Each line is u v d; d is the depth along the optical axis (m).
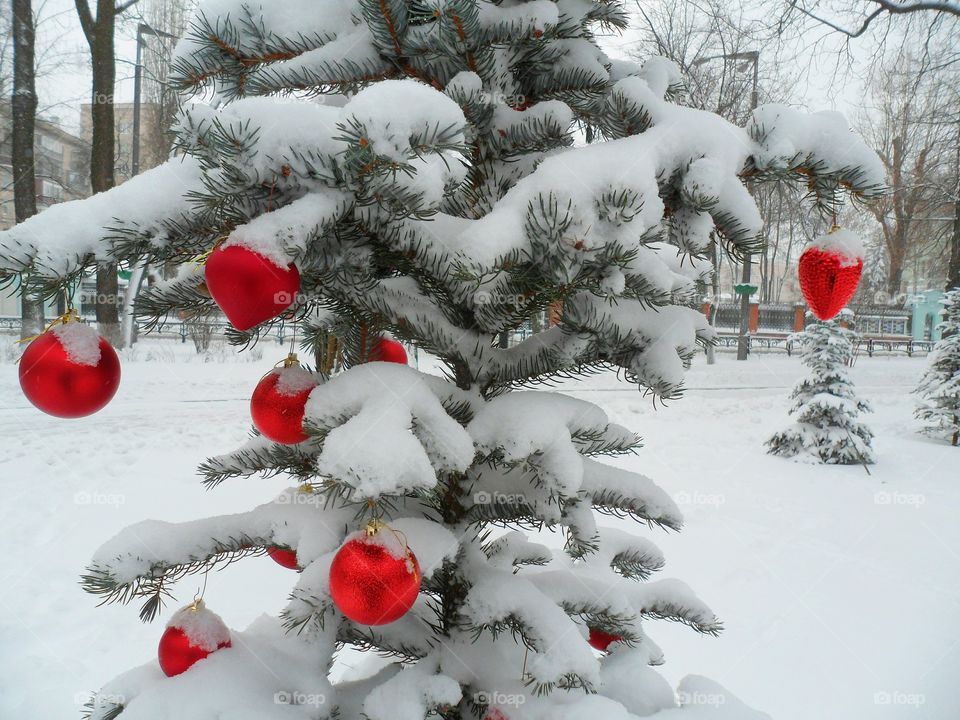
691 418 9.67
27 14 13.00
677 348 1.22
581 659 1.04
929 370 9.55
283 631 1.26
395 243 1.06
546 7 1.16
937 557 4.54
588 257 0.98
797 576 4.20
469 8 1.05
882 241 29.61
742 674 3.08
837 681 3.02
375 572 0.92
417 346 1.29
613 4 1.33
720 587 4.03
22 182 13.18
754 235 1.08
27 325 12.58
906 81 11.95
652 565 1.58
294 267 0.90
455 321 1.30
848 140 1.10
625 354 1.24
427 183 0.94
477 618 1.14
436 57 1.19
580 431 1.12
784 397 11.71
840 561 4.45
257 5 1.14
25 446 6.77
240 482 5.70
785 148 1.07
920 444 8.85
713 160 1.01
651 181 0.97
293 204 0.89
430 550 1.08
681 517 1.28
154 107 13.89
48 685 2.89
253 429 1.36
